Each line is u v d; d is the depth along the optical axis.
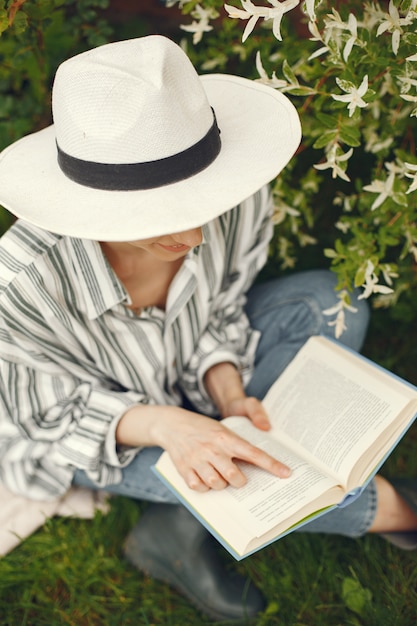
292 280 1.92
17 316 1.45
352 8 1.69
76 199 1.20
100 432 1.59
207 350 1.77
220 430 1.49
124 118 1.12
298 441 1.51
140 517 1.82
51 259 1.43
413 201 1.71
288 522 1.32
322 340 1.66
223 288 1.81
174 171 1.17
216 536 1.35
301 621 1.70
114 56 1.15
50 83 2.10
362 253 1.72
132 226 1.13
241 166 1.23
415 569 1.73
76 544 1.85
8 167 1.35
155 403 1.78
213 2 1.66
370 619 1.67
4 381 1.58
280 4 1.40
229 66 2.32
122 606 1.76
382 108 1.82
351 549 1.82
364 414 1.46
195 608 1.75
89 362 1.65
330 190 2.45
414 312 2.24
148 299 1.63
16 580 1.79
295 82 1.55
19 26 1.66
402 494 1.70
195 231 1.26
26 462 1.77
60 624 1.74
